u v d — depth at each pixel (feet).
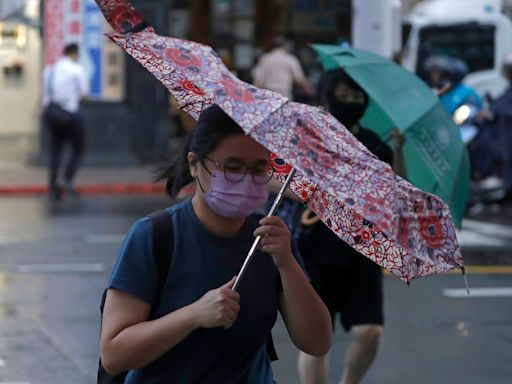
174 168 16.38
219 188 14.83
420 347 37.68
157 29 93.50
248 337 15.49
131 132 96.02
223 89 13.56
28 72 124.77
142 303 15.17
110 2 14.65
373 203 13.75
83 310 42.39
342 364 35.53
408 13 102.83
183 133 105.40
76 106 76.84
